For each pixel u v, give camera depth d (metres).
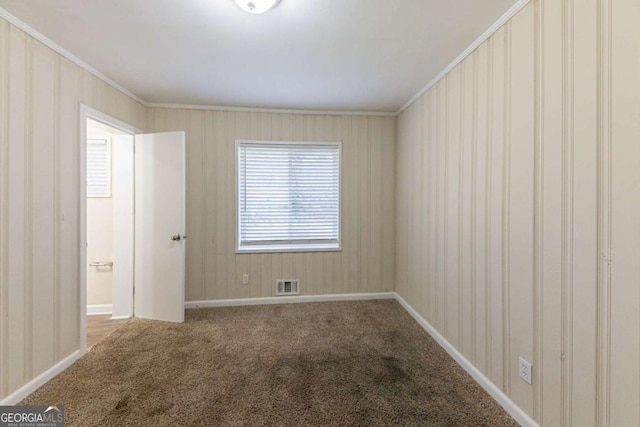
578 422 1.27
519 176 1.60
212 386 1.90
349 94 2.95
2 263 1.67
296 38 1.94
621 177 1.10
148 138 2.99
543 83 1.44
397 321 2.96
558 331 1.37
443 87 2.43
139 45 2.02
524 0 1.53
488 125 1.85
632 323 1.07
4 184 1.67
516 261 1.62
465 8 1.63
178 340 2.54
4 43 1.66
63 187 2.08
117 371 2.07
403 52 2.12
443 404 1.74
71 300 2.15
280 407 1.71
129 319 3.01
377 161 3.56
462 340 2.15
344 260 3.56
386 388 1.89
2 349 1.67
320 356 2.29
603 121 1.16
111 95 2.60
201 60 2.24
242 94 2.94
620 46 1.10
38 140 1.88
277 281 3.47
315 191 3.54
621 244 1.10
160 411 1.67
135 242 3.05
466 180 2.10
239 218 3.41
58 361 2.04
